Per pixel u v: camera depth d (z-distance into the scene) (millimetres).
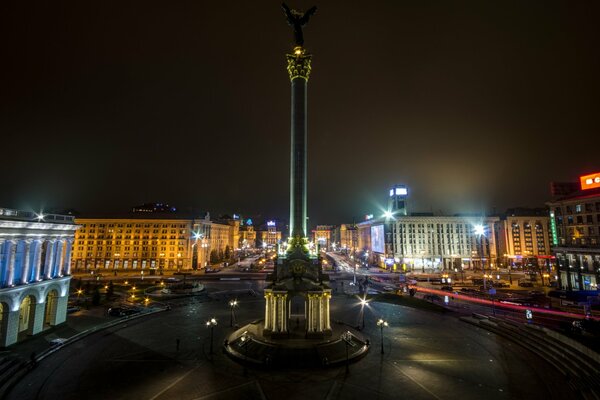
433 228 154750
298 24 51469
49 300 54906
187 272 137625
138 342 47562
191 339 48844
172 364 39625
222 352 43469
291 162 50062
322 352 40656
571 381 34719
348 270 149125
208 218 162750
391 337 50344
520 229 164875
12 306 44688
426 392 32844
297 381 35125
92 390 33219
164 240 145500
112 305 72500
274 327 44812
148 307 69688
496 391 33125
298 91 50812
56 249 54875
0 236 43094
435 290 96312
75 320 58875
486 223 156750
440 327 56062
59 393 32688
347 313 66312
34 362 39281
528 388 33750
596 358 35656
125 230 145750
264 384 34438
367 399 31422
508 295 86750
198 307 72062
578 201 92250
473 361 40781
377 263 170250
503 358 41812
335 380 35375
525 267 153625
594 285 85938
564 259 95188
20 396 32125
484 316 60500
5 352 42469
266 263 171750
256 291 94062
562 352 40531
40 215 51500
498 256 162875
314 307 45031
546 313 65250
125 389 33406
